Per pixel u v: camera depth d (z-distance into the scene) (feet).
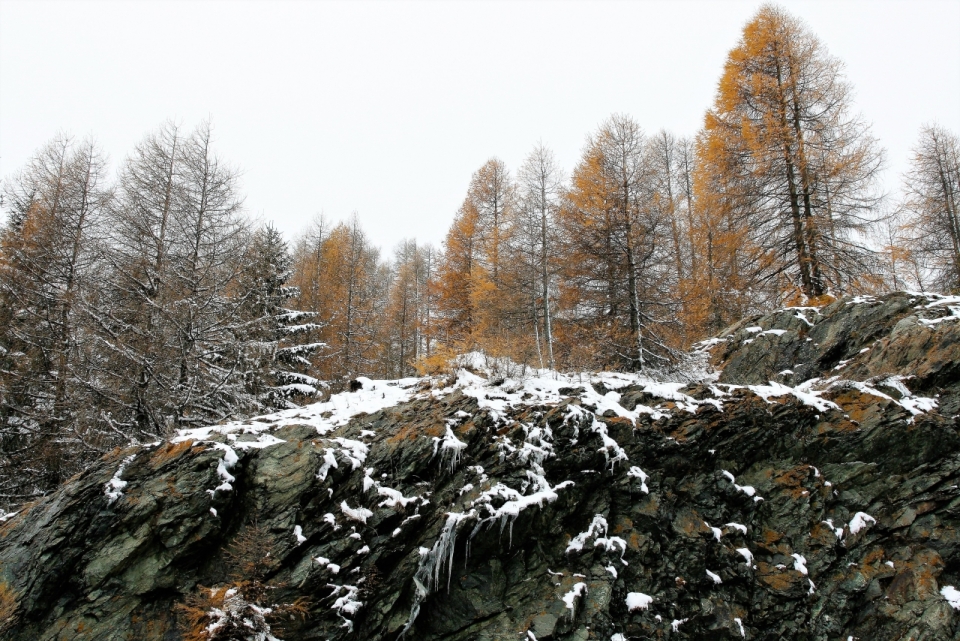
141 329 42.09
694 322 52.65
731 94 58.03
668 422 30.68
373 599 22.89
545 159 67.15
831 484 29.50
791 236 51.78
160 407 41.14
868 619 25.79
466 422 29.55
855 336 40.14
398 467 27.20
